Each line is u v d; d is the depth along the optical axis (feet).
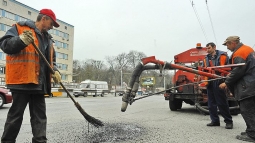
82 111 11.09
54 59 10.37
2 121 17.80
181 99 26.11
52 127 15.40
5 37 8.00
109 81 220.84
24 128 15.06
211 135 13.25
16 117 8.61
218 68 15.21
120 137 12.50
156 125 16.51
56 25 9.47
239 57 11.82
